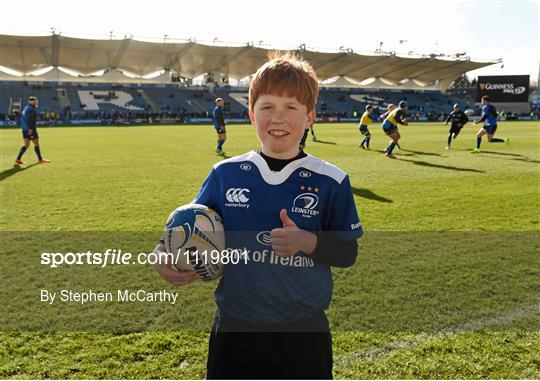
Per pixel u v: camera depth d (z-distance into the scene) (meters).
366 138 16.19
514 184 8.66
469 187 8.34
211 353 1.77
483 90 57.75
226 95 57.78
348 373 2.66
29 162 12.17
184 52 46.69
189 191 8.09
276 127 1.63
